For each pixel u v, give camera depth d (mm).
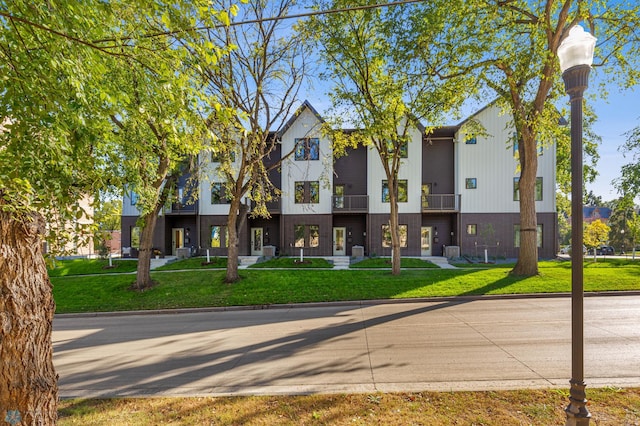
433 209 22391
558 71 11586
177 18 3143
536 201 21844
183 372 5336
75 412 3928
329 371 5117
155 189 11273
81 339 7809
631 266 15992
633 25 11555
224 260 20500
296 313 9859
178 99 3654
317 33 12617
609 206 52969
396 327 7668
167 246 24109
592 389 4141
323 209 22875
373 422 3498
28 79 3059
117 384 4938
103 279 15312
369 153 22953
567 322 7793
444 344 6281
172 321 9531
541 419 3471
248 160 13961
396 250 14789
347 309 10094
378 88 13500
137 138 7430
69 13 2963
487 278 13320
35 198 3221
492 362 5297
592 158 21328
